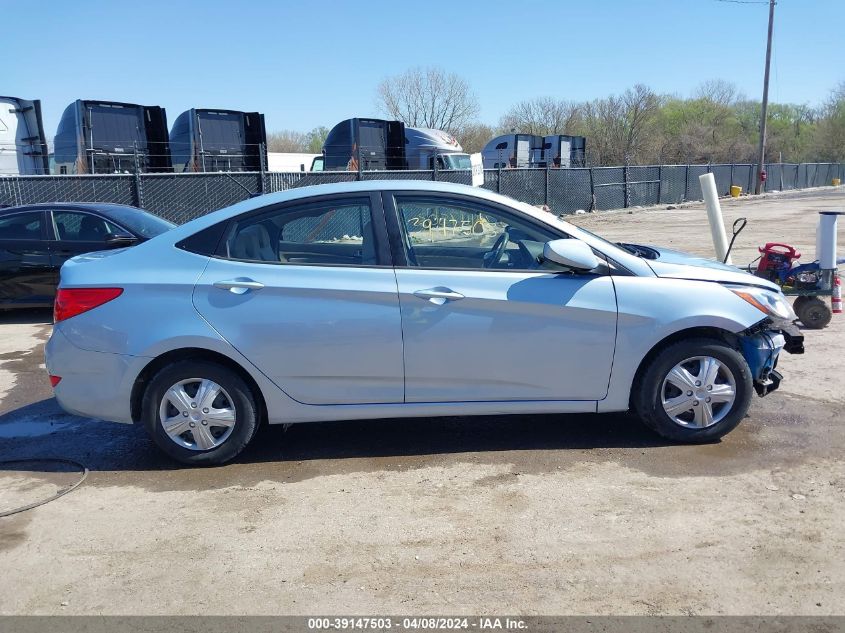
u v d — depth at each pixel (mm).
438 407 4535
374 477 4383
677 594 3133
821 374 6148
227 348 4391
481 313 4422
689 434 4633
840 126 68250
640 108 58875
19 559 3580
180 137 19219
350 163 19906
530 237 4613
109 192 12773
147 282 4445
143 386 4551
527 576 3299
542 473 4352
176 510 4043
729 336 4688
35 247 9273
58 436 5277
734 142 63438
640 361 4527
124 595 3254
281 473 4484
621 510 3869
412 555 3506
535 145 30688
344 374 4477
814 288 7754
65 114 17609
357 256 4527
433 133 25484
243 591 3256
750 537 3564
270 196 4656
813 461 4398
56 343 4555
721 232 8484
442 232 4594
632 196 30188
